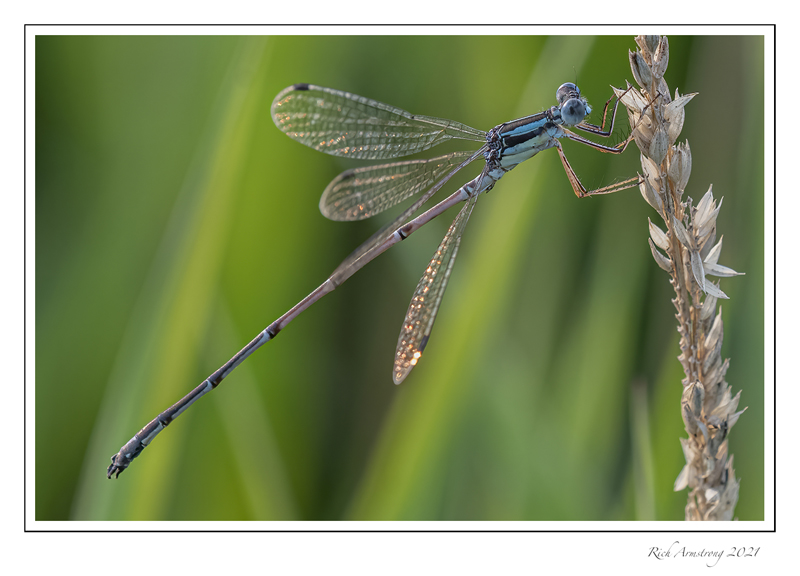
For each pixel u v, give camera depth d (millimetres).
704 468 507
